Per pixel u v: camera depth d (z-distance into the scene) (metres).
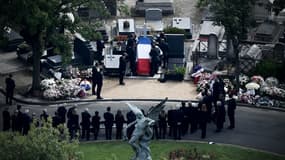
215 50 141.12
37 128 91.38
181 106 115.19
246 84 128.50
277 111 122.88
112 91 130.12
